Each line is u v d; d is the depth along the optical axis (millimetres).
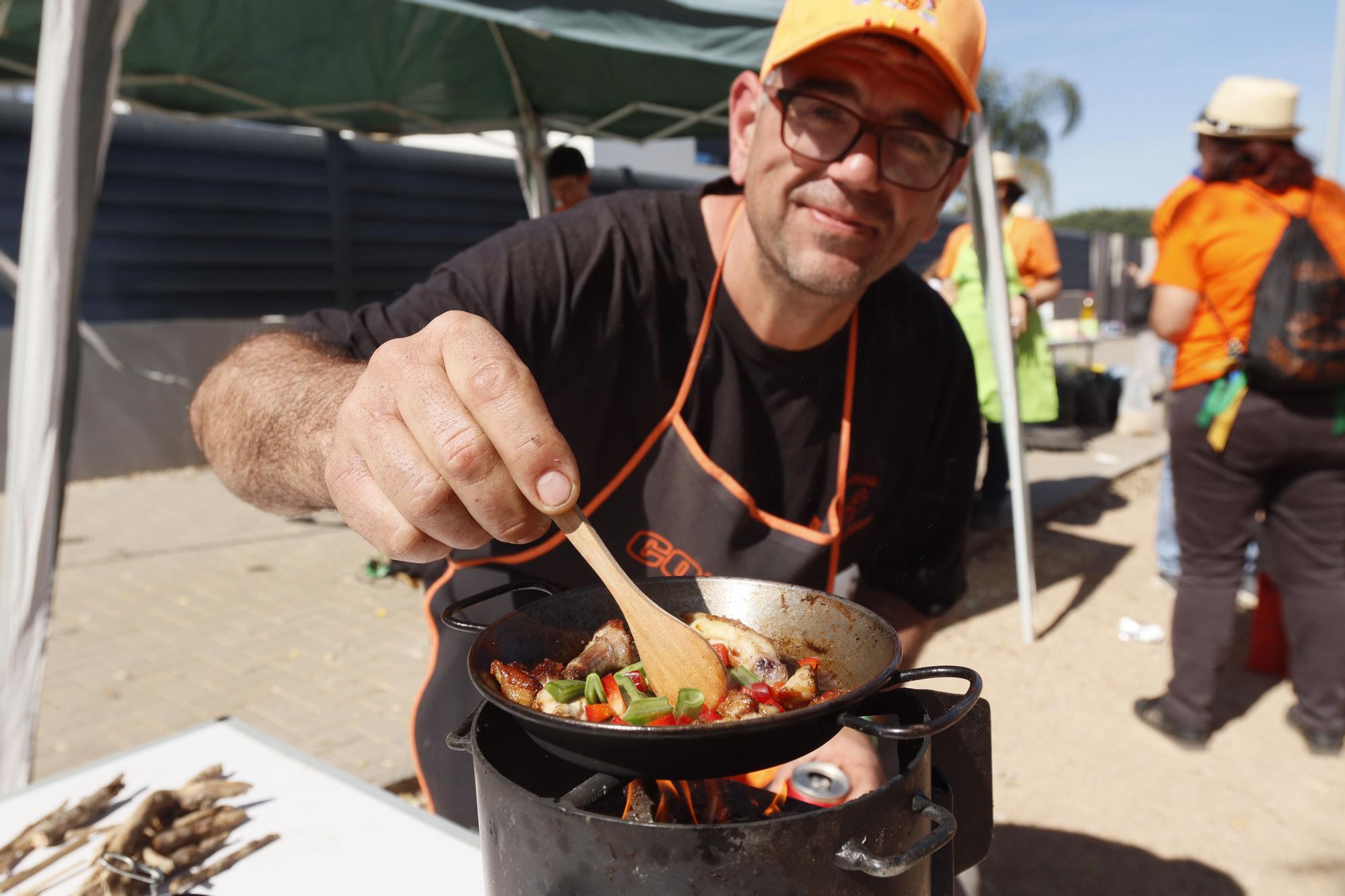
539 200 8250
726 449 1724
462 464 828
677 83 6664
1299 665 3693
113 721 3830
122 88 6605
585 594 1129
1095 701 4145
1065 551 6316
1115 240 23641
